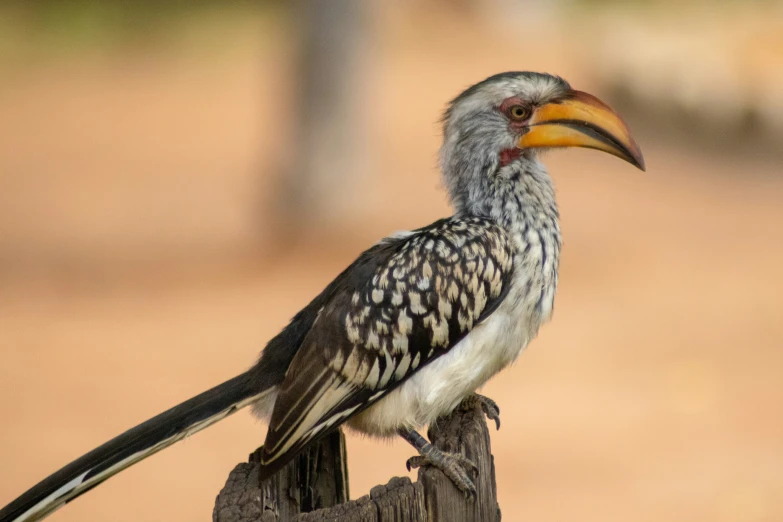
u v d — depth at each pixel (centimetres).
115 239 1888
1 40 3762
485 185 608
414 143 2527
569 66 3181
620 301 1505
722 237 1783
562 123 608
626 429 1143
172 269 1717
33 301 1587
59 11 3894
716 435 1124
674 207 1969
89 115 3009
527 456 1088
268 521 453
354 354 545
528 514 980
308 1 1844
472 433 536
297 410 526
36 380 1315
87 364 1356
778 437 1116
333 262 1719
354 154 1884
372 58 1895
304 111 1861
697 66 2505
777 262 1650
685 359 1309
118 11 3922
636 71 2648
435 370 564
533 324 594
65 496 507
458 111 624
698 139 2394
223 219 1997
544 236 596
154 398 1252
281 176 1888
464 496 515
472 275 565
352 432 589
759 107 2264
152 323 1487
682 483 1034
